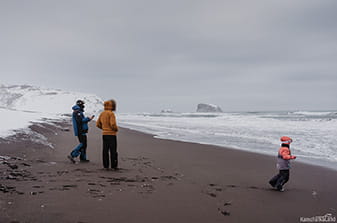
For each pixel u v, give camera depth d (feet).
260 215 12.84
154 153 33.76
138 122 138.21
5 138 28.48
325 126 87.61
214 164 27.27
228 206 13.80
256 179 21.15
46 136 41.19
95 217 10.75
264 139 53.57
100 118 22.17
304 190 18.20
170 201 13.79
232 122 122.42
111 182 16.98
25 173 17.61
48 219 10.03
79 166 21.94
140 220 10.93
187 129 82.12
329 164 28.78
